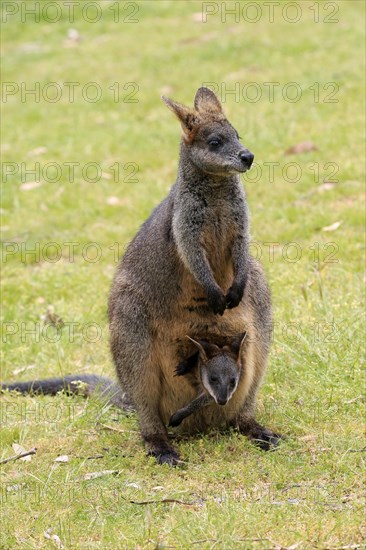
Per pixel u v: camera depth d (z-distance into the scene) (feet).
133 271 35.47
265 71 84.74
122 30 107.96
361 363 38.11
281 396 36.91
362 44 87.35
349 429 33.40
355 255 51.06
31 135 80.53
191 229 34.17
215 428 35.04
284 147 67.87
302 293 45.62
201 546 26.16
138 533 27.27
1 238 61.57
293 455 32.01
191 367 34.04
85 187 68.69
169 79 87.86
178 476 31.63
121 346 34.96
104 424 37.01
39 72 97.35
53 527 28.45
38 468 33.27
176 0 113.91
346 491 29.07
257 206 59.52
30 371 44.11
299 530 26.61
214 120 35.01
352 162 62.90
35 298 52.80
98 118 82.74
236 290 33.68
